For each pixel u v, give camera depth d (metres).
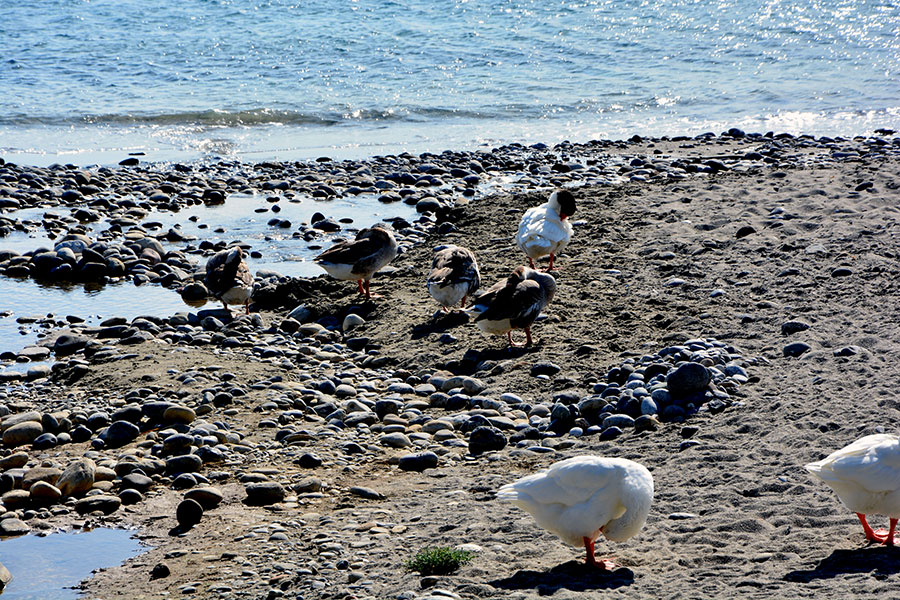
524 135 30.52
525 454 10.74
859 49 40.53
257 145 29.42
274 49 40.03
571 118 32.59
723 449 10.10
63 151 28.12
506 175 25.44
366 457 11.09
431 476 10.46
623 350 13.34
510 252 18.11
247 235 20.94
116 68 37.09
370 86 35.75
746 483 9.23
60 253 18.84
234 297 15.72
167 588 8.27
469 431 11.58
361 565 8.25
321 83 35.94
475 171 25.73
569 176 24.70
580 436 11.08
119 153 28.14
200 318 16.14
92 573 8.72
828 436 10.05
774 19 44.94
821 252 16.14
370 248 15.84
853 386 11.20
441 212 21.20
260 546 8.98
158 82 35.66
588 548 7.73
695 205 19.84
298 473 10.69
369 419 12.05
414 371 13.57
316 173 25.83
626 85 36.28
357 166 26.42
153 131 30.50
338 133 30.81
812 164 24.12
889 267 15.19
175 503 10.18
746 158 25.73
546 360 13.19
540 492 7.71
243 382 13.22
